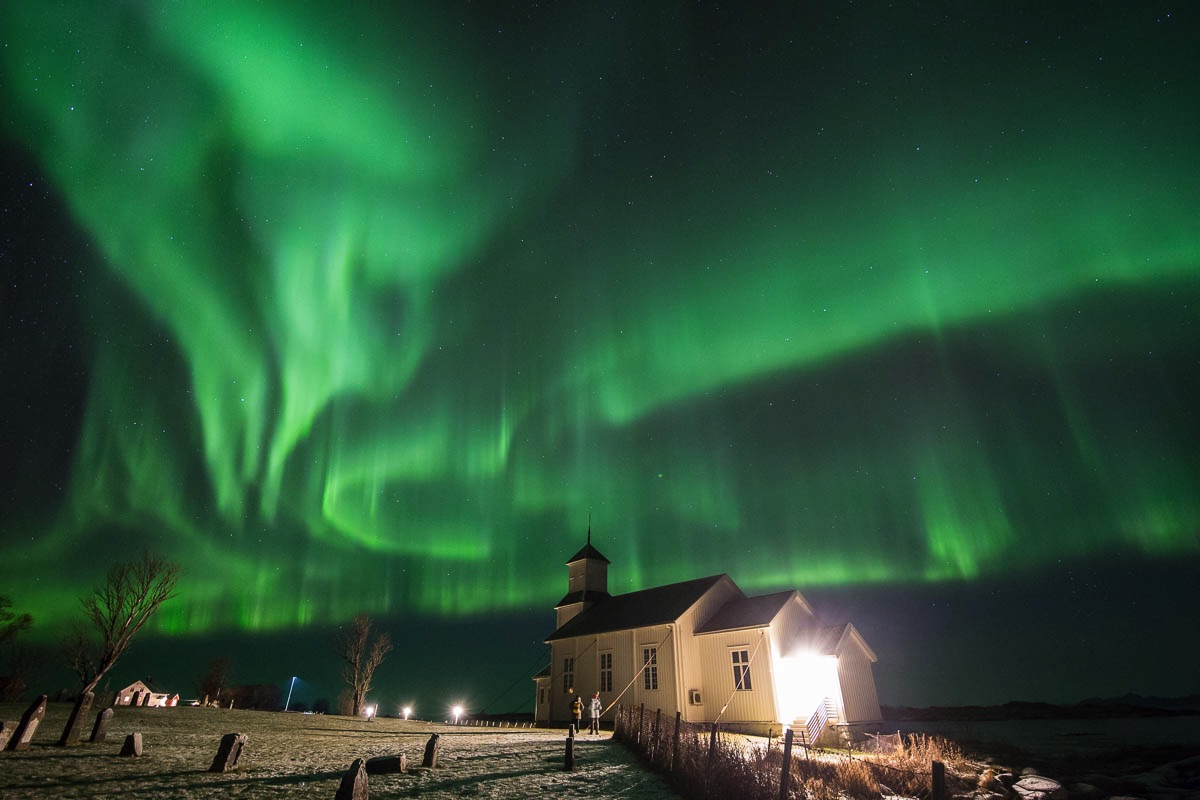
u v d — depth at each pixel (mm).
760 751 19328
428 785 13055
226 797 10625
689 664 35844
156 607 36469
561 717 41906
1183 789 21828
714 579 39625
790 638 33750
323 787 11875
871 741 27453
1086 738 44500
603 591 52312
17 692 36375
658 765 16812
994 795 19734
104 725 15531
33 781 10602
